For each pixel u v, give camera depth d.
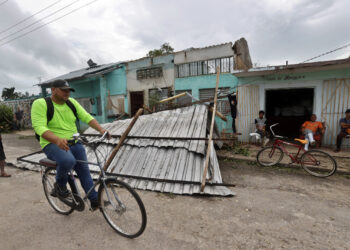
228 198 3.37
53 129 2.40
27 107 16.16
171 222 2.69
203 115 5.23
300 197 3.42
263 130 7.16
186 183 3.60
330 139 6.90
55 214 2.91
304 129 6.63
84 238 2.37
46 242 2.30
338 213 2.90
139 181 3.83
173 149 4.34
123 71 11.94
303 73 7.14
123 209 2.27
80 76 11.39
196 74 9.66
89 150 5.03
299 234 2.44
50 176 2.93
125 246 2.22
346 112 6.14
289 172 4.68
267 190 3.71
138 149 4.55
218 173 3.84
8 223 2.70
